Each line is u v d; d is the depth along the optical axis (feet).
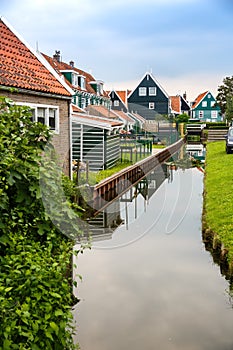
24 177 14.80
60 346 13.98
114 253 37.04
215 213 44.29
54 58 137.69
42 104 50.34
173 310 25.53
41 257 14.87
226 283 29.58
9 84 43.60
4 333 12.00
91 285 29.32
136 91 206.08
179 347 21.58
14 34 56.95
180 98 252.21
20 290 13.51
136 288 28.89
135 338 22.39
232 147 94.58
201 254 36.42
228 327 23.48
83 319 24.26
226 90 231.50
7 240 14.52
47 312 13.42
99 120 76.43
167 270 32.48
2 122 14.98
